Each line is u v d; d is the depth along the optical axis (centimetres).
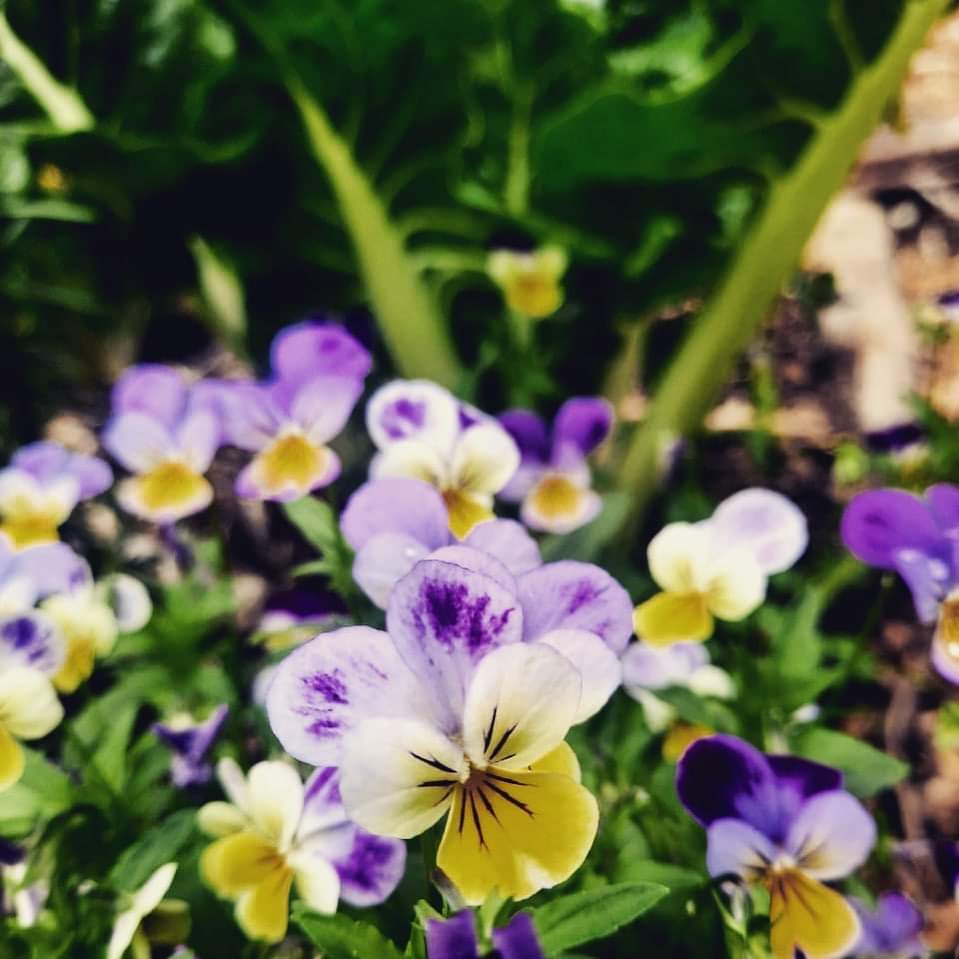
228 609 21
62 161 25
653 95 24
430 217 27
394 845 14
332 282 29
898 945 16
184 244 28
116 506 27
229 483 30
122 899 15
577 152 25
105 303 30
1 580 16
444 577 11
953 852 17
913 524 16
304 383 19
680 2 24
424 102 25
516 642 11
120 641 20
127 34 24
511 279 27
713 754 14
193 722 19
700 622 17
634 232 27
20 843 16
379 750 10
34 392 31
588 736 19
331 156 25
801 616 18
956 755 25
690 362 29
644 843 16
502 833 11
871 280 35
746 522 17
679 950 15
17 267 28
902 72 24
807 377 34
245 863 14
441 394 16
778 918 14
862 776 17
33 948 15
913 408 26
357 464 26
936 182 39
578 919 12
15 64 24
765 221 27
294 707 11
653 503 29
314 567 18
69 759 18
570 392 31
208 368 34
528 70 24
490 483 16
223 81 24
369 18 23
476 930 10
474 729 11
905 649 26
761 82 24
